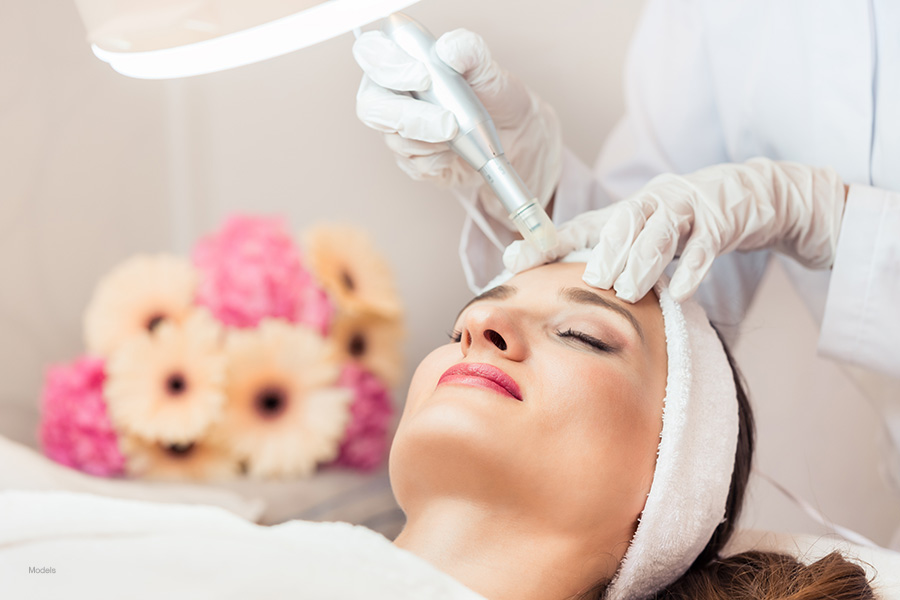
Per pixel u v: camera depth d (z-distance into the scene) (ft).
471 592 1.99
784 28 3.49
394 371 5.27
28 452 3.61
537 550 2.50
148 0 2.13
